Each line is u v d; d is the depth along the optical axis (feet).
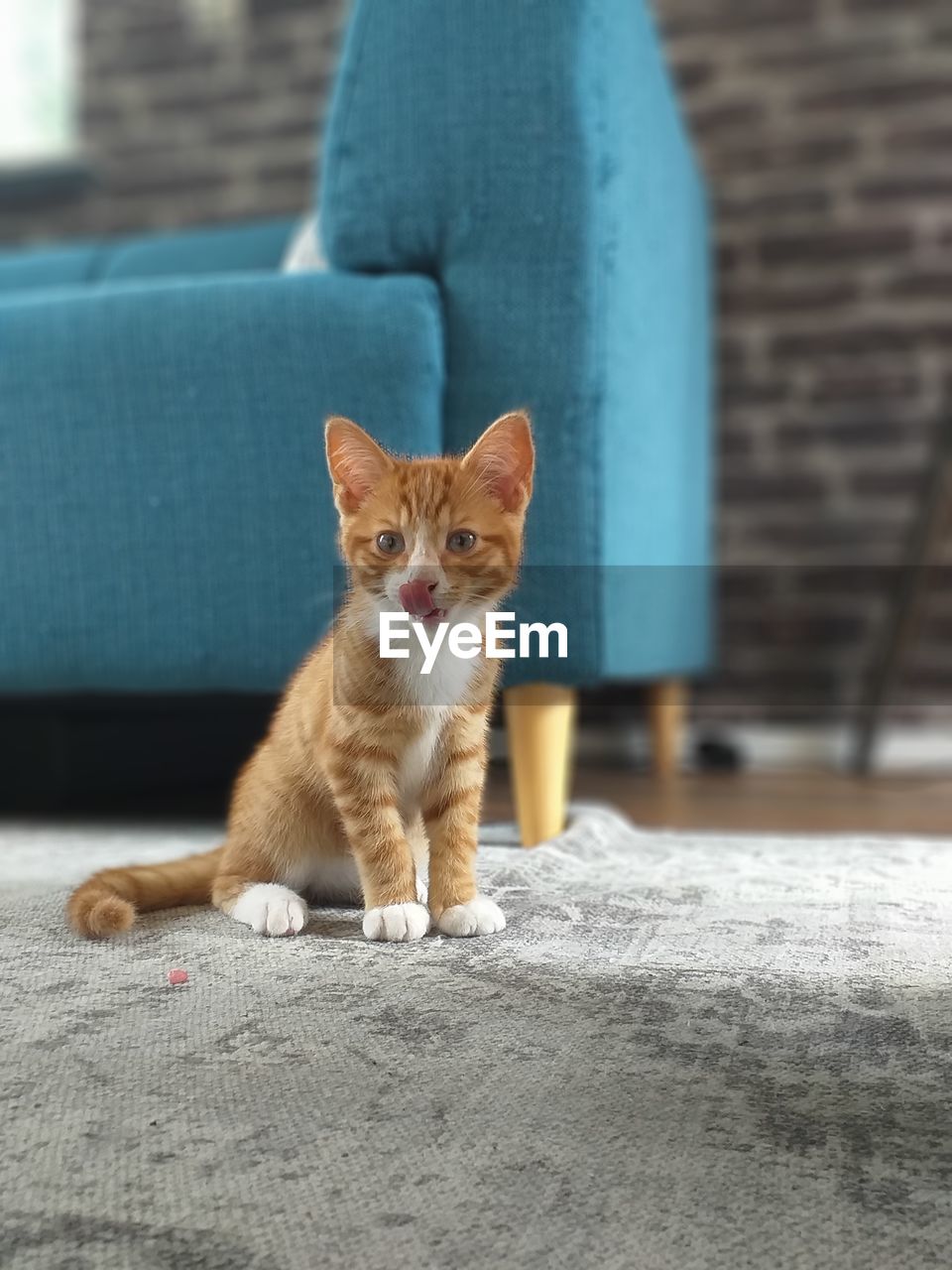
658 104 6.00
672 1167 1.95
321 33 10.25
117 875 3.53
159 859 4.65
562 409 4.61
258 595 4.86
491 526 3.38
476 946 3.11
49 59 10.93
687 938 3.18
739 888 3.80
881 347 9.05
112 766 7.13
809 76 9.17
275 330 4.74
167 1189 1.91
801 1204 1.85
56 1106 2.19
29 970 2.94
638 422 5.35
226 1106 2.18
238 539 4.86
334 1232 1.79
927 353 8.98
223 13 10.42
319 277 4.75
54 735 6.69
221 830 5.61
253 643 4.88
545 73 4.59
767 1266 1.70
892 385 9.04
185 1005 2.68
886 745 8.74
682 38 9.37
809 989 2.74
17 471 5.10
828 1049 2.39
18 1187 1.93
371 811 3.34
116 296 4.96
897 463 9.02
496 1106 2.16
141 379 4.91
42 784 6.68
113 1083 2.28
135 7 10.61
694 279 7.57
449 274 4.73
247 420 4.80
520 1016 2.58
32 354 5.03
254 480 4.82
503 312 4.66
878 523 9.05
